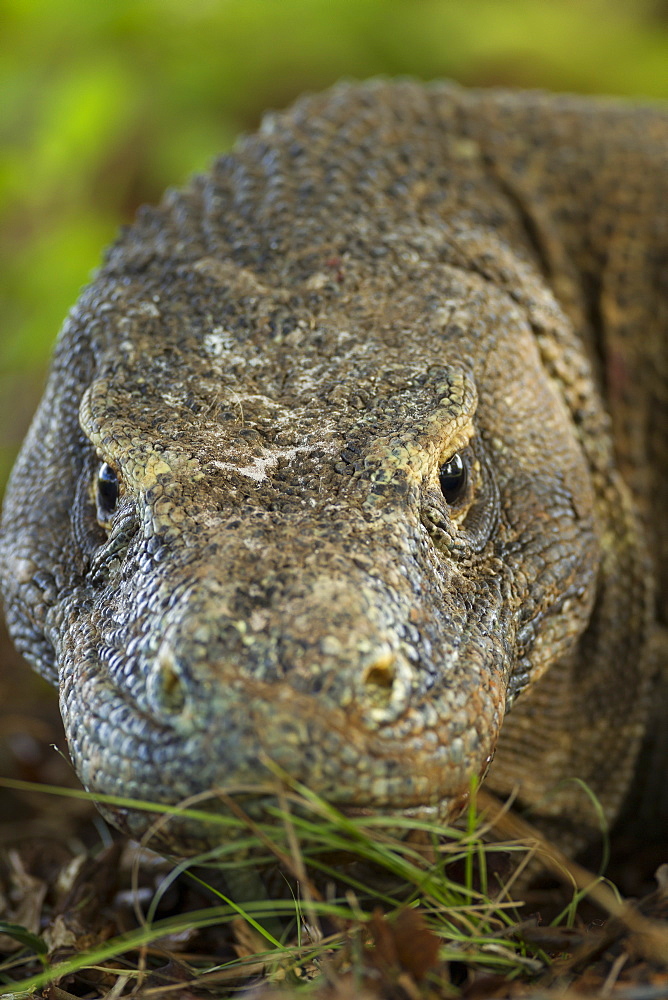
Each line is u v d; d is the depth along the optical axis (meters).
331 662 4.23
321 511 4.90
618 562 7.28
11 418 12.59
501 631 5.35
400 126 8.41
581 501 6.45
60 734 9.09
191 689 4.25
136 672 4.59
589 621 7.17
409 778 4.30
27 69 13.16
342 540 4.71
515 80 15.90
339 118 8.31
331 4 15.04
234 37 14.45
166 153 13.36
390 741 4.30
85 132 12.27
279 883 5.80
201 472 5.09
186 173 13.28
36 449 6.80
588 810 7.24
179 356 5.99
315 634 4.27
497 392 6.30
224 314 6.25
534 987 4.54
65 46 13.41
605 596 7.18
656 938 4.55
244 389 5.72
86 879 6.36
